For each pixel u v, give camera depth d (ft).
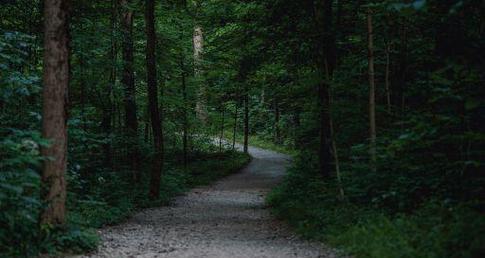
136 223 45.70
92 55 56.80
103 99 62.75
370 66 42.52
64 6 31.65
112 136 54.60
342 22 53.67
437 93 35.70
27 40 48.19
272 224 44.52
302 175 58.18
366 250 27.43
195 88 103.30
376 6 39.34
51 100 31.22
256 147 160.15
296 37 55.01
